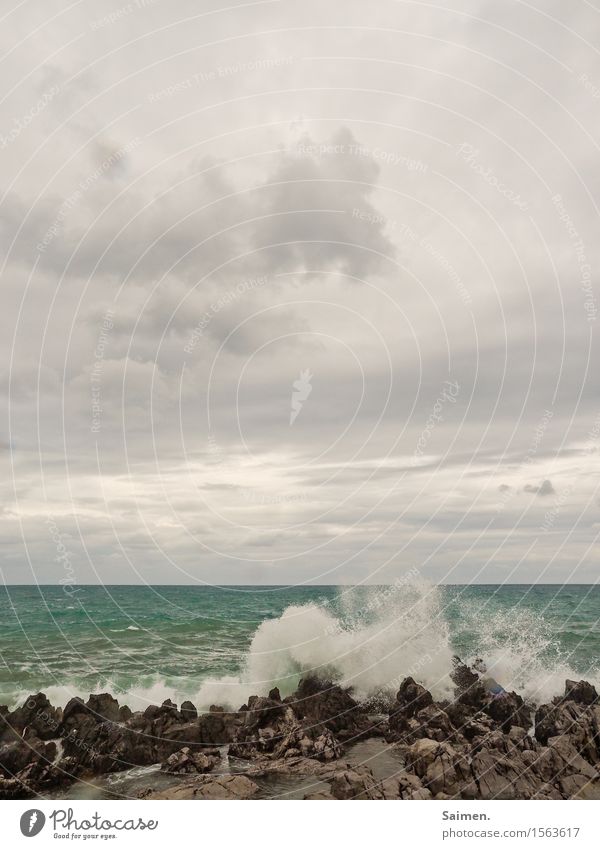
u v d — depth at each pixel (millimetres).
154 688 28797
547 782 16516
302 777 17734
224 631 44562
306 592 81688
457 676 26797
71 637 42594
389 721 22375
